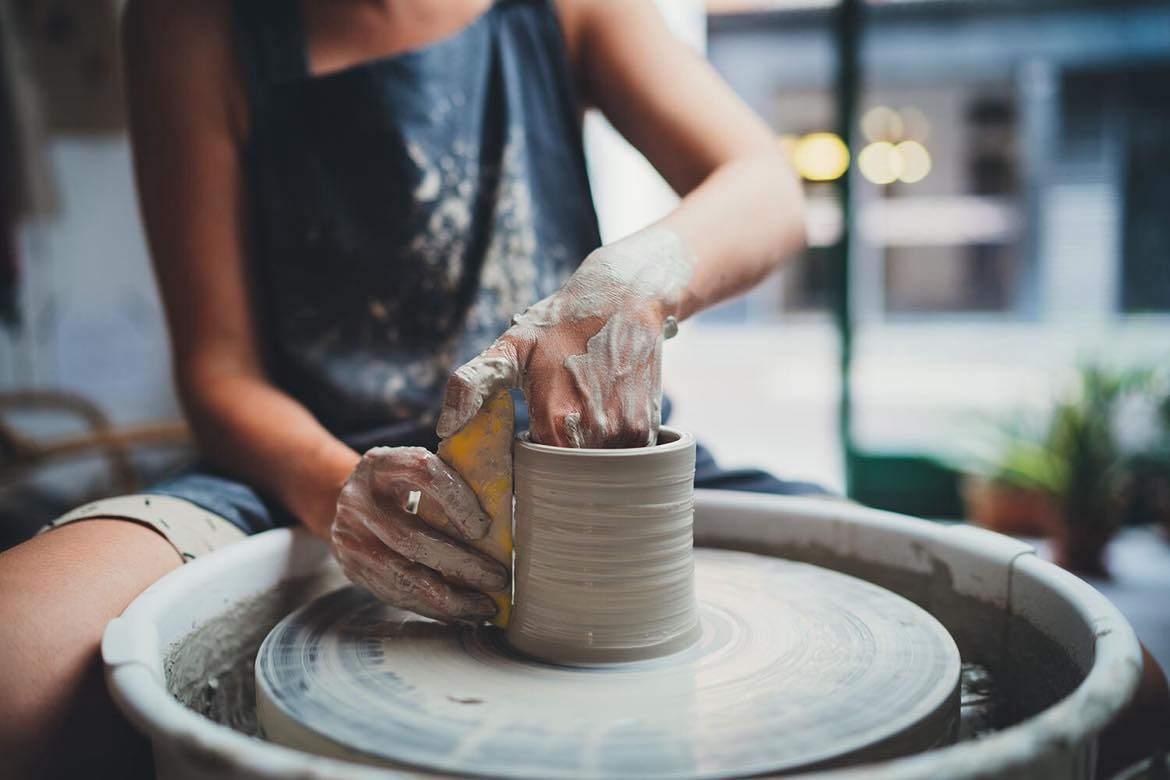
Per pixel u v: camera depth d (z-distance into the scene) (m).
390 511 0.73
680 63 1.15
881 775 0.43
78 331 3.22
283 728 0.61
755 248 0.95
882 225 5.21
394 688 0.64
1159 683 0.73
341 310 1.09
